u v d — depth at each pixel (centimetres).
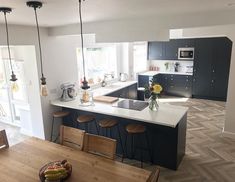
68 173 192
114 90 525
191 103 693
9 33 343
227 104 434
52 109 436
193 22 288
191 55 730
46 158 229
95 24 364
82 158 228
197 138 439
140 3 209
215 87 711
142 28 327
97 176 196
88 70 546
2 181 191
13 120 545
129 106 383
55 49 429
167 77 788
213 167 340
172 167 335
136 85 660
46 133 432
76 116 428
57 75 440
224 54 672
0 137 255
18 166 215
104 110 363
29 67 410
